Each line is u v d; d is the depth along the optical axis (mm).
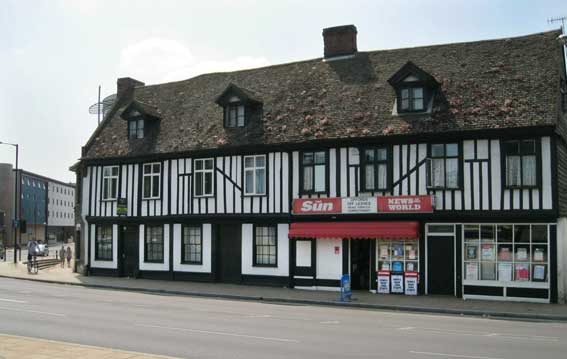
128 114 30281
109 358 8945
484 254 20891
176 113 30094
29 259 33094
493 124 20734
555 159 20000
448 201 21406
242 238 25812
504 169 20625
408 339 12242
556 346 11547
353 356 10211
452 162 21578
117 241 29688
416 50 25750
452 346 11406
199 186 27156
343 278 20375
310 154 24297
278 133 25062
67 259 40625
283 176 24766
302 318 15820
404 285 22156
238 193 25844
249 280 25516
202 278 26828
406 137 22094
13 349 9664
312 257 24047
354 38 27234
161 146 28484
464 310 17984
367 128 23094
